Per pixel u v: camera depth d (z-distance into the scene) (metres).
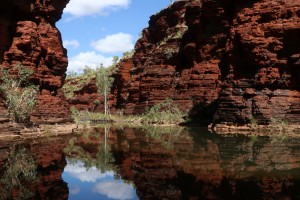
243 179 13.84
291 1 38.69
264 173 14.82
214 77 58.03
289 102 35.84
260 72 38.41
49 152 22.25
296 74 36.69
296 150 20.95
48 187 13.42
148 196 12.01
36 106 43.44
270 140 26.34
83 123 54.53
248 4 42.16
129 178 14.94
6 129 30.55
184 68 69.06
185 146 24.25
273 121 35.16
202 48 61.06
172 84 70.31
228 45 42.94
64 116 49.31
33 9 45.69
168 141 27.75
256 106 36.75
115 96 100.75
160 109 64.38
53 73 49.19
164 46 77.38
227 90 40.34
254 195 11.50
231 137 29.33
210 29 59.53
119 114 88.69
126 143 27.09
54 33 49.47
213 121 41.44
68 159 19.83
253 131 34.81
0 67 37.12
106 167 17.47
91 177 15.26
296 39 37.50
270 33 38.97
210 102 55.72
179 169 16.27
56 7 50.75
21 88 39.50
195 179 14.12
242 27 41.09
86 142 28.00
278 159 18.05
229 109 39.03
